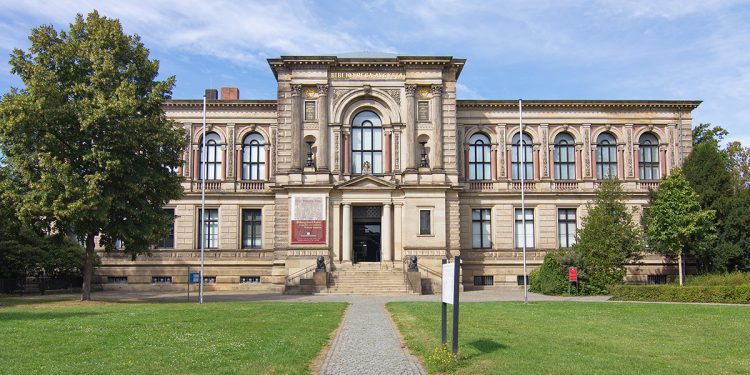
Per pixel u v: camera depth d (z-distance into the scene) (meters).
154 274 62.62
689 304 38.91
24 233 51.09
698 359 18.94
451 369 17.00
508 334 23.59
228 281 63.09
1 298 45.88
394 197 59.25
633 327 26.41
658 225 54.56
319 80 59.97
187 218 63.69
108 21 42.41
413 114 59.81
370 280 55.19
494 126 65.75
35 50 40.69
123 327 24.84
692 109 66.62
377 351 20.61
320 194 58.44
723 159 59.28
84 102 39.38
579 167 65.62
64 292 57.16
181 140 43.66
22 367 16.50
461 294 53.84
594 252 52.31
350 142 60.72
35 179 39.34
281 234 58.78
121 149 40.34
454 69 60.81
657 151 66.56
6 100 38.56
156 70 43.50
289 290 55.00
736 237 55.22
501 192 64.44
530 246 64.25
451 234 59.25
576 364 17.55
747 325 27.33
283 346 20.28
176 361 17.48
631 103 65.62
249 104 65.19
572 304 38.69
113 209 40.84
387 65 60.44
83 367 16.55
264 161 65.56
